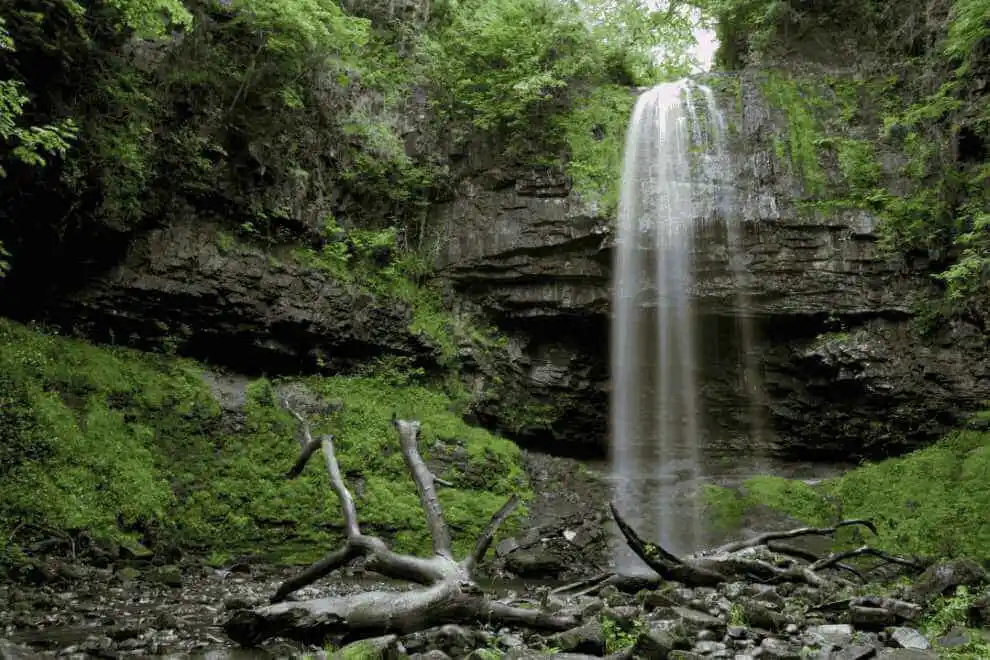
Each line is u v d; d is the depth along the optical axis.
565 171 18.64
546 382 18.98
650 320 18.58
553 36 19.61
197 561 10.90
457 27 20.11
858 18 20.64
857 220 17.73
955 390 16.75
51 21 11.40
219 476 12.79
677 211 18.28
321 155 17.53
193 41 14.82
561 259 18.47
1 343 11.73
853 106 19.11
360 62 18.55
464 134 19.45
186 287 14.48
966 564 6.77
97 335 13.83
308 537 12.52
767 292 17.88
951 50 16.11
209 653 5.29
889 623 5.82
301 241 16.83
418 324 17.73
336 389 15.93
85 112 12.44
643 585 7.85
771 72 19.78
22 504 9.73
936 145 17.81
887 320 17.59
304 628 5.31
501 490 15.41
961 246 16.81
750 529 14.61
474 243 18.80
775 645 5.14
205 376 14.55
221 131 15.36
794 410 18.59
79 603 7.64
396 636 5.06
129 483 11.23
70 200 12.40
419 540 13.26
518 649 4.93
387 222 18.81
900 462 15.74
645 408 18.92
